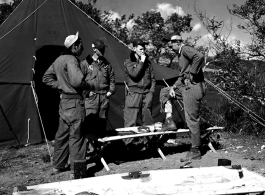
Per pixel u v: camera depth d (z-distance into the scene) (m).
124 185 3.52
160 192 3.32
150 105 6.33
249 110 7.23
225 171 3.79
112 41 8.47
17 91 6.96
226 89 8.11
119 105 7.76
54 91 9.56
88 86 4.73
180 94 5.56
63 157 5.04
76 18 8.40
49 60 9.62
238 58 8.10
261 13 7.94
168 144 6.84
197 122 5.43
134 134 5.46
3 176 5.04
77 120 4.69
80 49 4.91
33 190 3.32
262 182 3.53
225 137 7.25
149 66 6.32
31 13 8.01
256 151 6.00
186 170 3.84
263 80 7.73
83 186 3.47
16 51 7.31
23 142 7.00
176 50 5.45
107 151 6.12
